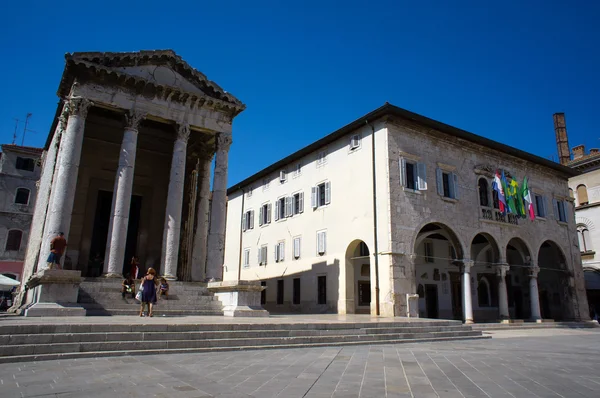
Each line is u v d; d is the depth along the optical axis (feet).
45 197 83.20
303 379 25.88
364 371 29.27
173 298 64.80
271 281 117.29
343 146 98.99
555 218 119.03
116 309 56.75
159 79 75.82
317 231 102.63
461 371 30.37
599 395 23.29
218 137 79.82
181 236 93.50
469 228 96.12
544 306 122.93
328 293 96.02
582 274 121.19
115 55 70.79
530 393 23.50
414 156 90.12
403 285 81.61
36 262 79.00
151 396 20.75
